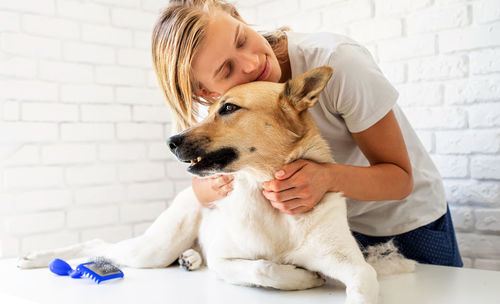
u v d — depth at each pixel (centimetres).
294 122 134
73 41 266
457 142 212
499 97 198
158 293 128
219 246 139
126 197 281
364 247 172
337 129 151
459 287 128
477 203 207
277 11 282
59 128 260
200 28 134
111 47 279
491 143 201
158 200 293
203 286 134
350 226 175
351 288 113
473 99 205
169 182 298
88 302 121
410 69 225
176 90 145
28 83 251
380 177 134
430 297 119
